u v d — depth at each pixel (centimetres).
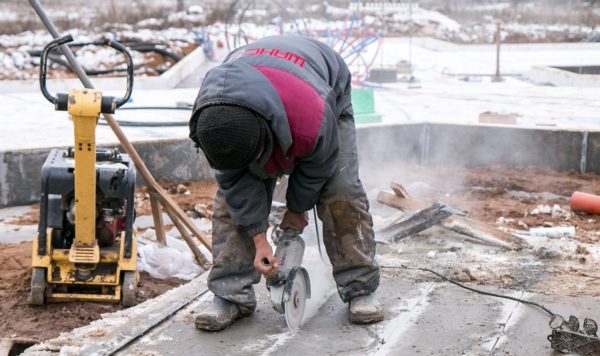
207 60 1934
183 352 410
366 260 443
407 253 576
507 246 584
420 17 2912
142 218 721
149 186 570
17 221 717
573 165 937
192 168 858
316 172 396
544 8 3098
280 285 415
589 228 690
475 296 486
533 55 2327
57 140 885
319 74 397
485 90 1547
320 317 458
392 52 2234
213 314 435
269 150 370
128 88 457
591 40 2792
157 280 553
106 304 500
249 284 443
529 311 462
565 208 765
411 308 468
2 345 435
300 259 430
